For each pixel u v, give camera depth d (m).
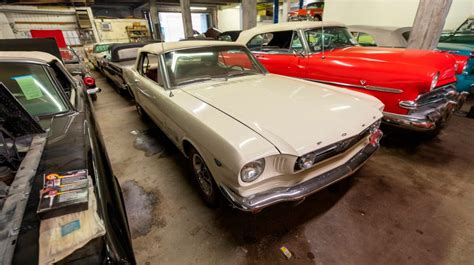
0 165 1.02
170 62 2.32
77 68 5.00
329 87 2.23
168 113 2.08
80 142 1.18
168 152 2.87
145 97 2.83
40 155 1.05
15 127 1.10
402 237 1.62
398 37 4.54
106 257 0.72
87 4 14.03
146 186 2.23
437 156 2.61
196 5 19.47
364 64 2.66
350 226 1.73
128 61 5.89
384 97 2.53
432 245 1.56
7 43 3.50
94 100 5.23
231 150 1.25
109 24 13.82
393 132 3.19
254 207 1.30
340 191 2.09
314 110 1.67
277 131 1.39
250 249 1.57
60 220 0.73
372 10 7.16
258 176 1.30
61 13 12.11
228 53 2.65
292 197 1.39
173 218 1.84
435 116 2.37
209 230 1.72
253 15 6.96
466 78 3.77
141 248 1.60
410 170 2.37
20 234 0.70
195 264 1.48
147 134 3.40
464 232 1.65
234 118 1.55
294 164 1.31
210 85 2.28
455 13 6.69
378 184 2.17
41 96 1.50
